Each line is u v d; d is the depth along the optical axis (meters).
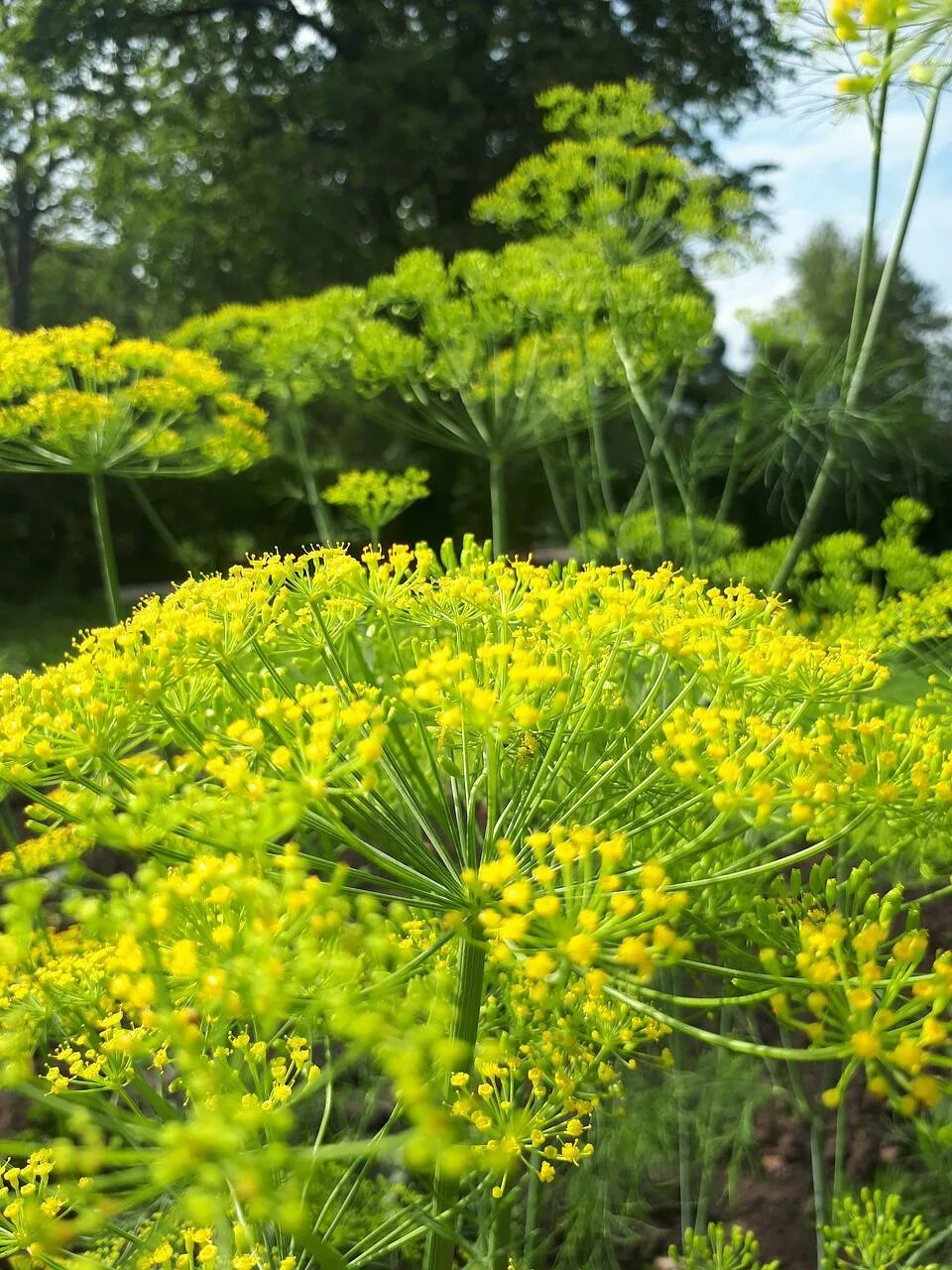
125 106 20.22
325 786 1.39
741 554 4.43
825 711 1.96
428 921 2.07
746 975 1.33
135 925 1.19
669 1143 3.12
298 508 17.69
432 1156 1.01
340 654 2.00
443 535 17.67
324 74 18.39
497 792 1.63
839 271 23.30
